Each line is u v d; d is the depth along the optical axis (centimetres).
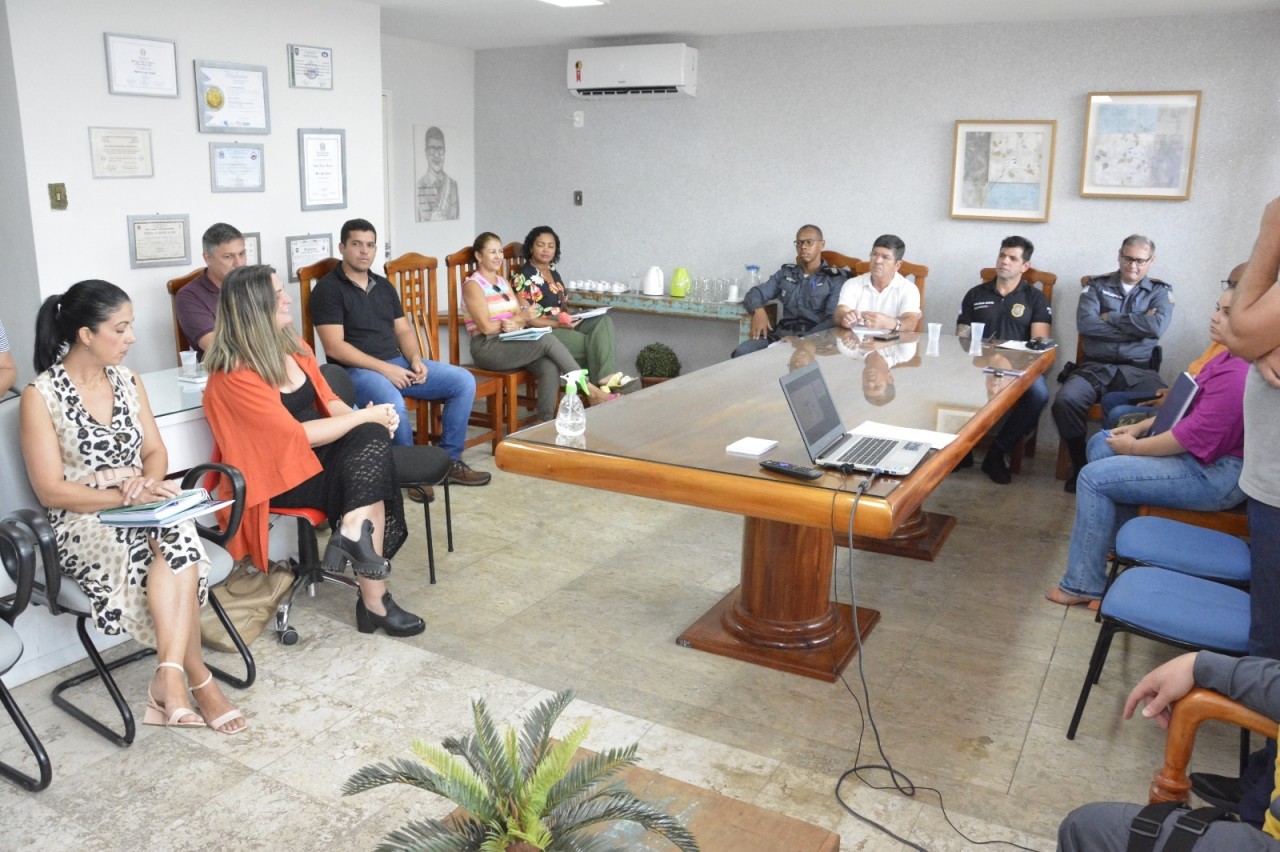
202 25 421
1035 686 283
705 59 602
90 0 380
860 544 391
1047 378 541
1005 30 524
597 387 522
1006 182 537
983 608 337
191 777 229
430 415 497
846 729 258
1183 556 265
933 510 443
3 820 211
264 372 281
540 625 317
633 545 392
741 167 607
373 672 282
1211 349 392
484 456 512
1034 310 510
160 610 242
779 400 318
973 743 252
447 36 611
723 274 627
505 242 697
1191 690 173
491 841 114
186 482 269
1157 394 458
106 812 215
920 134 555
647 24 558
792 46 577
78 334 242
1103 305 491
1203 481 305
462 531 402
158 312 423
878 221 576
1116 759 246
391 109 617
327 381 336
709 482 234
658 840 146
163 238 419
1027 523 429
